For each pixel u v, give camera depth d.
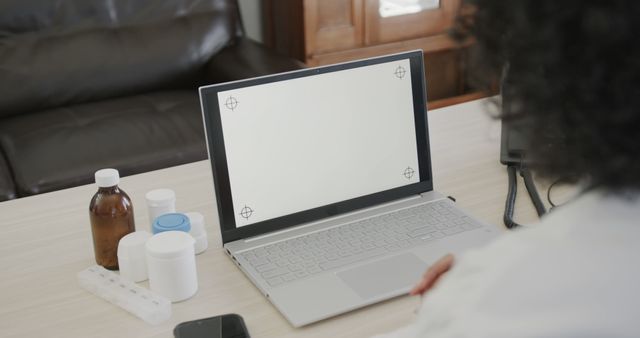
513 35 0.52
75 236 1.34
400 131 1.36
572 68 0.48
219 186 1.21
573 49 0.48
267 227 1.26
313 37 3.15
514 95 0.55
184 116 2.54
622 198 0.50
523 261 0.51
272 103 1.24
